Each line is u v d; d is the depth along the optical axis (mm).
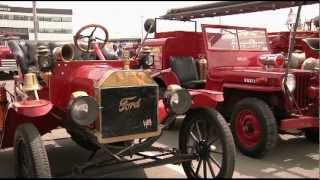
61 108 3977
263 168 4621
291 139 6129
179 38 7270
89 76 3986
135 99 3707
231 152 3742
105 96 3572
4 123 3932
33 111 3512
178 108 3889
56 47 4617
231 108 5859
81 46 4609
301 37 7492
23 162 3646
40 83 4363
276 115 5426
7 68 10125
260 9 3938
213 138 3957
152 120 3811
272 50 7359
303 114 5383
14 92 5070
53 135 6070
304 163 4848
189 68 7152
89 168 3564
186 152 4230
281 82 5125
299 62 6191
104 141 3576
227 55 6266
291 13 5152
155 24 6605
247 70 5738
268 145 4930
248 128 5172
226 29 6328
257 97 5504
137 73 3746
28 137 3418
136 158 4062
